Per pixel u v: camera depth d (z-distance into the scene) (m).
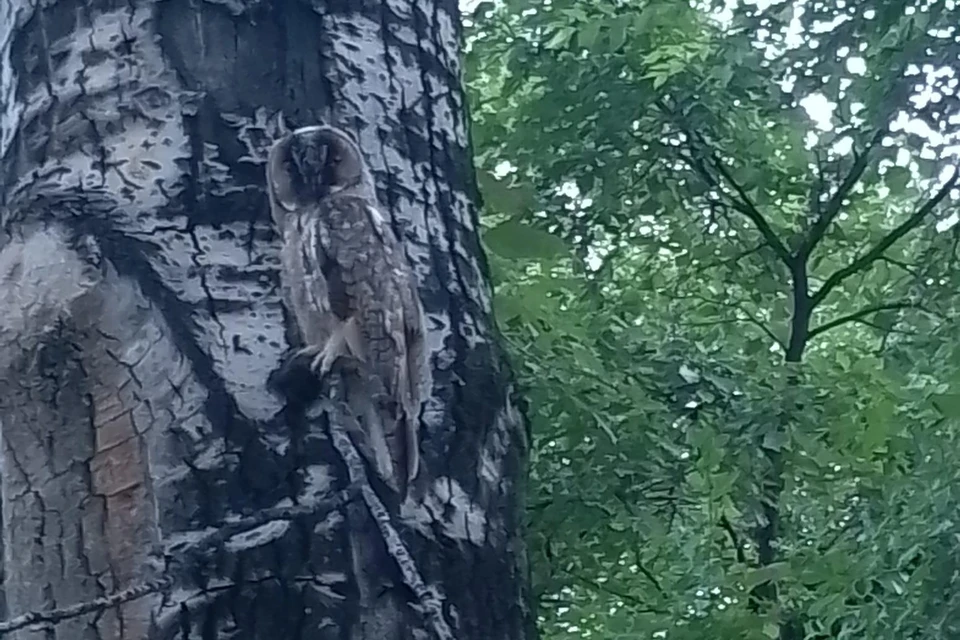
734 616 10.40
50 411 2.64
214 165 2.77
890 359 11.81
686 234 12.65
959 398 9.50
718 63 11.18
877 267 13.61
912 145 11.01
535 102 11.45
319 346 2.69
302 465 2.62
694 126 11.46
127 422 2.60
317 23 2.93
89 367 2.63
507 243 6.83
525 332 8.17
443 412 2.86
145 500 2.57
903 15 9.97
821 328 13.24
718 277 13.30
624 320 10.92
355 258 2.78
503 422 3.00
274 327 2.70
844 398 11.04
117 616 2.54
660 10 11.18
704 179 12.20
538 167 11.43
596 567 9.38
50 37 2.90
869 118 10.80
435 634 2.66
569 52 11.29
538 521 8.63
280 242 2.76
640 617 10.55
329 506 2.60
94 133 2.80
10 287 2.71
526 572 2.99
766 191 12.77
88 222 2.71
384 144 2.96
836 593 9.92
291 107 2.86
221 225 2.74
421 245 2.97
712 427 9.84
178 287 2.68
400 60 3.04
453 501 2.80
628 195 11.90
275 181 2.80
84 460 2.61
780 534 11.40
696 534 10.65
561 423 8.37
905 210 13.77
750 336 12.55
